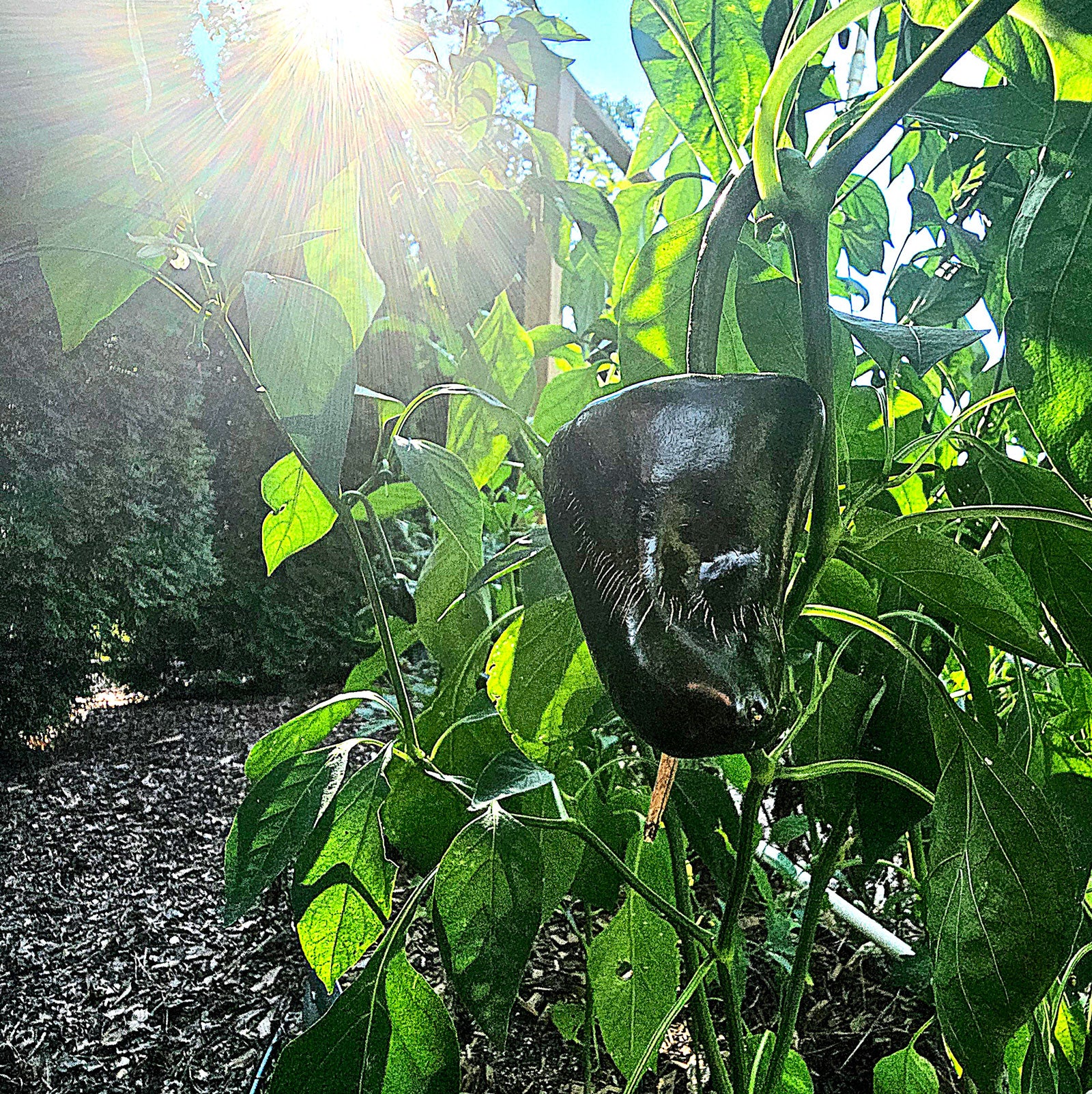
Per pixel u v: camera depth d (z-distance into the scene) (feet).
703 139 1.70
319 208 1.79
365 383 2.36
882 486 1.52
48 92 1.46
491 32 2.82
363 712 8.37
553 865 2.32
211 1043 7.13
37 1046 7.17
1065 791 1.88
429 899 2.06
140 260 1.70
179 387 16.01
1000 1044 1.37
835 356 1.53
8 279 13.66
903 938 4.93
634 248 2.72
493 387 2.50
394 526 8.84
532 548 1.98
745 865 1.77
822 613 1.53
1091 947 1.93
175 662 18.35
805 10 1.57
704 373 1.04
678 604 0.83
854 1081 4.58
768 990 5.19
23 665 13.97
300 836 2.09
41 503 13.91
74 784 13.41
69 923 9.22
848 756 1.98
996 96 1.37
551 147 2.84
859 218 2.46
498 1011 1.77
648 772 2.98
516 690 1.97
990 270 1.81
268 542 2.43
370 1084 1.86
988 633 1.59
